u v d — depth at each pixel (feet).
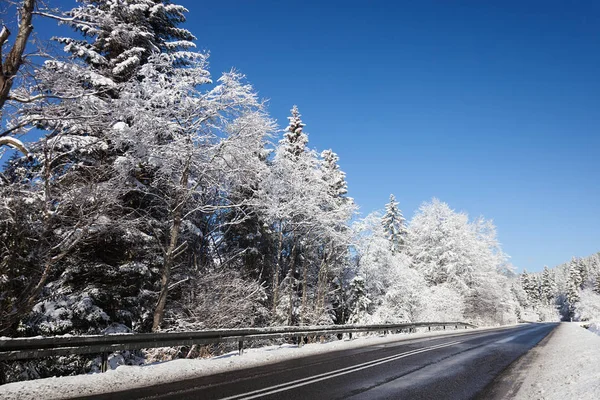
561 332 98.43
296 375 30.50
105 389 23.81
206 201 64.34
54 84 32.40
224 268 67.77
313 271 102.47
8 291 32.09
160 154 51.42
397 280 114.52
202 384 26.22
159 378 27.73
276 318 80.02
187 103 53.16
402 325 81.15
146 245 48.52
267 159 80.74
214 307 54.29
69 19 30.09
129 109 46.32
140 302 49.52
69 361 37.50
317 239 90.94
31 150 36.63
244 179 59.67
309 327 52.31
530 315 314.14
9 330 33.68
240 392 23.94
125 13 50.93
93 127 40.09
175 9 58.65
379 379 29.73
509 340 70.95
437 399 23.53
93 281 44.01
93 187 38.37
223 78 55.52
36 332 36.65
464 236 168.35
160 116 52.85
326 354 45.06
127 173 46.14
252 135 58.29
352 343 57.72
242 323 60.03
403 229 149.79
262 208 75.61
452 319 138.41
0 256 32.48
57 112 34.06
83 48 48.01
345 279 108.37
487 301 169.07
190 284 58.95
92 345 26.76
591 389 22.75
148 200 55.98
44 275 34.42
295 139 96.68
